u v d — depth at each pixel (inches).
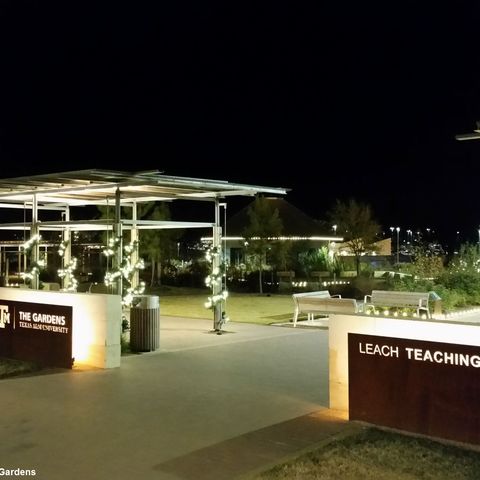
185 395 331.3
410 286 792.3
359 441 252.1
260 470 218.2
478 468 220.4
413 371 265.3
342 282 1099.3
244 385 355.3
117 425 276.1
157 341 474.9
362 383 280.1
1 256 969.5
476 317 714.8
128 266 561.9
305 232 1558.8
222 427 273.0
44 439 256.4
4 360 441.7
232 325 631.2
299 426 274.2
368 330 279.0
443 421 256.1
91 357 409.4
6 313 458.3
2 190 545.0
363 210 1624.0
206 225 593.3
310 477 211.3
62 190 516.1
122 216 1147.3
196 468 222.7
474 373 249.1
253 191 534.9
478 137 367.6
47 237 1007.6
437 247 1432.1
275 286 1168.8
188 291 1144.8
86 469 222.2
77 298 413.7
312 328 606.2
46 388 346.9
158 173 449.7
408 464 224.2
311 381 365.4
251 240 1240.8
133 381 365.1
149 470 221.0
